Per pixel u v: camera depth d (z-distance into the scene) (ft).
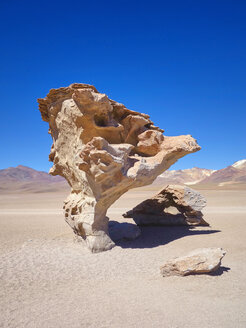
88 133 36.37
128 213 55.72
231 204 102.12
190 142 41.14
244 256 31.76
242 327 15.79
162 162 40.04
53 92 38.93
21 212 92.22
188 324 16.29
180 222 52.65
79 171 38.29
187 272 24.63
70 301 20.29
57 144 43.32
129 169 36.37
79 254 34.65
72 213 41.83
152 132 41.19
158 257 32.76
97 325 16.44
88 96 33.24
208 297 20.22
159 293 21.29
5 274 27.32
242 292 21.02
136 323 16.55
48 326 16.55
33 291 22.66
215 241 40.06
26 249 37.76
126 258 32.53
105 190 33.86
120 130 37.70
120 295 21.17
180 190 53.11
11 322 17.24
